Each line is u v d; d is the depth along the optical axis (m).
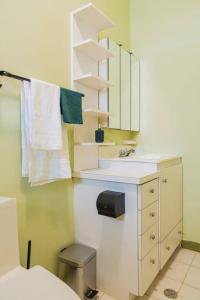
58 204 1.60
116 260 1.49
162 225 1.73
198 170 2.16
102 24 1.86
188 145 2.22
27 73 1.35
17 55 1.29
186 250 2.18
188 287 1.63
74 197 1.73
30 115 1.24
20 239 1.33
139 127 2.51
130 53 2.37
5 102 1.23
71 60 1.70
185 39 2.22
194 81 2.18
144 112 2.48
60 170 1.46
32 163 1.31
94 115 1.94
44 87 1.30
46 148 1.30
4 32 1.22
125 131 2.47
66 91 1.44
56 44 1.57
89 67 1.90
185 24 2.22
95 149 1.97
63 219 1.64
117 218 1.47
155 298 1.52
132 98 2.39
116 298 1.50
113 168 1.90
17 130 1.29
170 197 1.90
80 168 1.79
